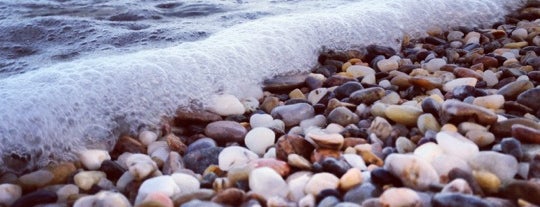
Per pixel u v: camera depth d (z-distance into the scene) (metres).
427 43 1.15
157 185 0.72
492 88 0.94
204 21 1.27
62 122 0.82
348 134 0.81
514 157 0.72
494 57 1.02
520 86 0.87
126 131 0.85
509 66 0.99
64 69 0.90
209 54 0.96
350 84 0.92
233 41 1.01
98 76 0.87
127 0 1.51
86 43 1.13
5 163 0.78
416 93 0.92
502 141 0.74
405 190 0.67
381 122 0.81
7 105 0.81
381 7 1.20
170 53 0.95
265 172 0.72
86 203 0.70
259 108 0.92
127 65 0.90
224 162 0.77
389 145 0.79
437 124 0.80
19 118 0.80
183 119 0.88
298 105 0.88
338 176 0.73
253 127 0.86
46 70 0.92
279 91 0.97
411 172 0.69
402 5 1.21
